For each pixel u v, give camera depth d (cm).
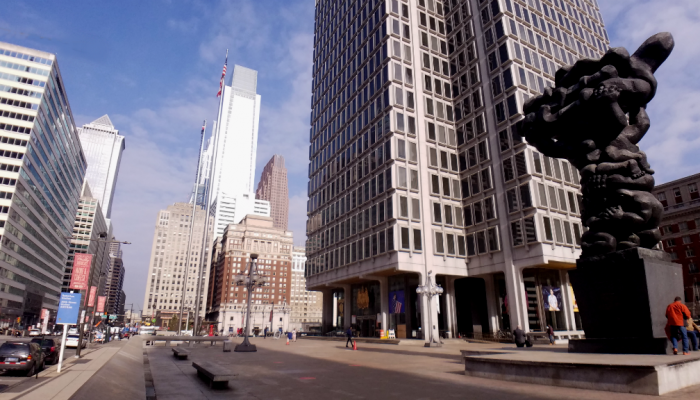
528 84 4625
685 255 6550
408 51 5288
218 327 15388
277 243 17425
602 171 1498
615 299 1359
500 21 4816
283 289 16988
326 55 7188
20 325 10425
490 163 4612
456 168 5031
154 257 19250
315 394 1084
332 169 6231
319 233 6353
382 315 4909
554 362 1080
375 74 5325
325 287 6275
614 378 950
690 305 5978
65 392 912
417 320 4647
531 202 4038
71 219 15188
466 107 5122
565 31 5528
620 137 1516
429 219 4606
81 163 15988
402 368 1712
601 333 1388
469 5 5344
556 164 4378
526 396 934
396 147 4703
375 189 4891
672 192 6881
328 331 6450
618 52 1498
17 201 9738
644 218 1390
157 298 18800
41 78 10656
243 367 1838
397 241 4341
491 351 1775
